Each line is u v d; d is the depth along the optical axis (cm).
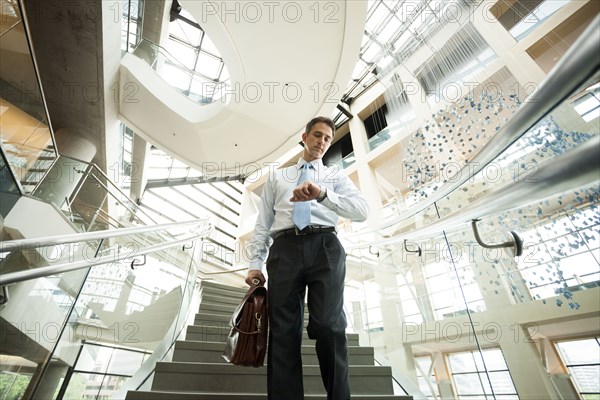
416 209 233
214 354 170
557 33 435
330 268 98
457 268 206
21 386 137
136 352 223
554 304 188
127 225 484
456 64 487
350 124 844
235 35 397
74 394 171
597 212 178
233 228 1118
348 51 397
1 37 230
